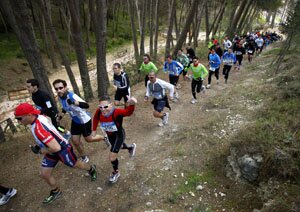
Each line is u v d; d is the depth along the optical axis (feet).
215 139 18.52
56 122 15.14
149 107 27.25
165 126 22.13
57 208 13.46
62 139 12.42
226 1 73.72
